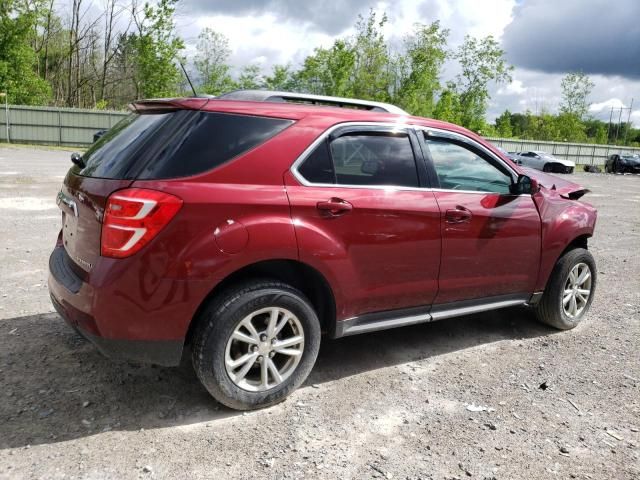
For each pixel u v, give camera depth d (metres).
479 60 51.31
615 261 7.82
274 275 3.31
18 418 2.93
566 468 2.77
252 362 3.07
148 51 40.22
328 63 43.09
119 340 2.78
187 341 3.14
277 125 3.18
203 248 2.80
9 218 8.36
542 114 72.31
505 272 4.19
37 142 33.28
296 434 2.94
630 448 2.98
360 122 3.49
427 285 3.74
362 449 2.84
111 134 3.37
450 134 3.96
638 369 4.03
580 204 4.82
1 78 38.44
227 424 3.00
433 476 2.64
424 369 3.87
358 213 3.32
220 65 47.91
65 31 48.88
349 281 3.35
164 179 2.79
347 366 3.86
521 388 3.64
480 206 3.94
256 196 2.96
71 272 3.08
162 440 2.82
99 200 2.81
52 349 3.80
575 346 4.44
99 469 2.56
